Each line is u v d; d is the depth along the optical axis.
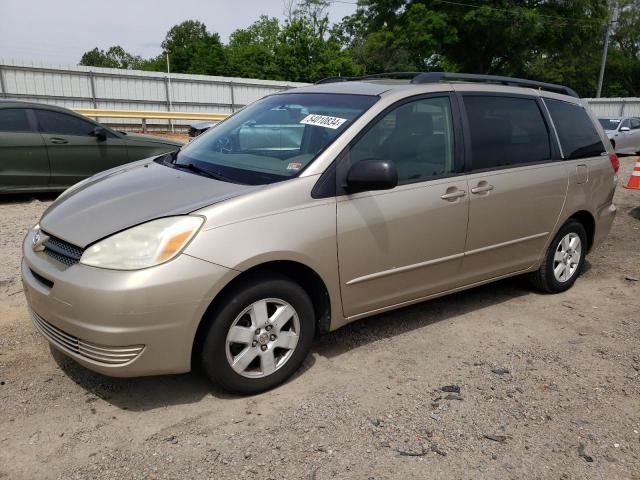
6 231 6.54
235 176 3.43
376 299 3.67
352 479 2.57
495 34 35.31
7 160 7.84
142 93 25.88
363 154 3.51
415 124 3.81
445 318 4.41
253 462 2.66
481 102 4.24
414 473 2.62
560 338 4.13
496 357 3.79
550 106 4.79
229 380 3.09
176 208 3.00
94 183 3.74
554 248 4.81
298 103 4.05
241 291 3.02
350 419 3.02
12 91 23.14
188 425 2.93
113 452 2.71
